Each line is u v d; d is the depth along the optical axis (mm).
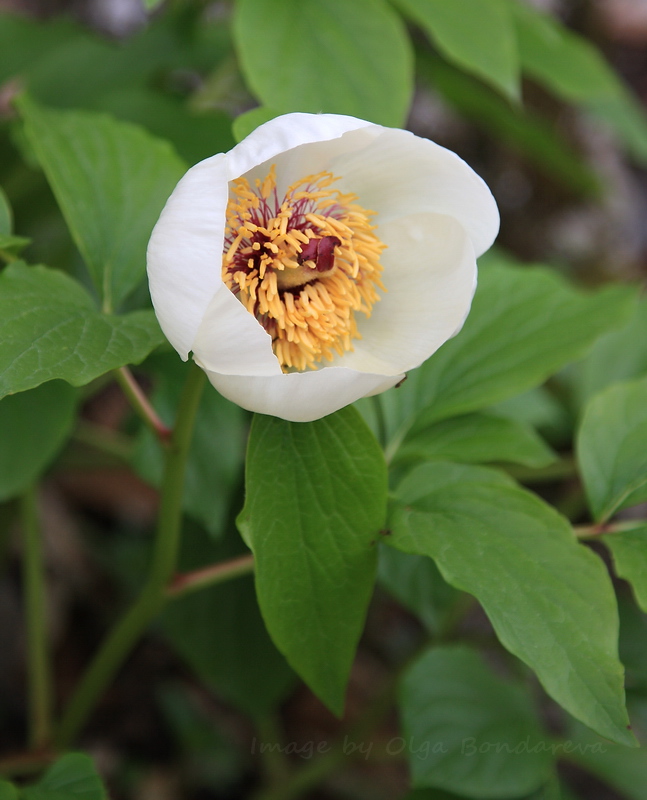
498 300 589
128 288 548
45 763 622
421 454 566
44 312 505
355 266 518
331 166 521
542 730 574
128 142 565
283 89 599
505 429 576
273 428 508
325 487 508
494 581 500
